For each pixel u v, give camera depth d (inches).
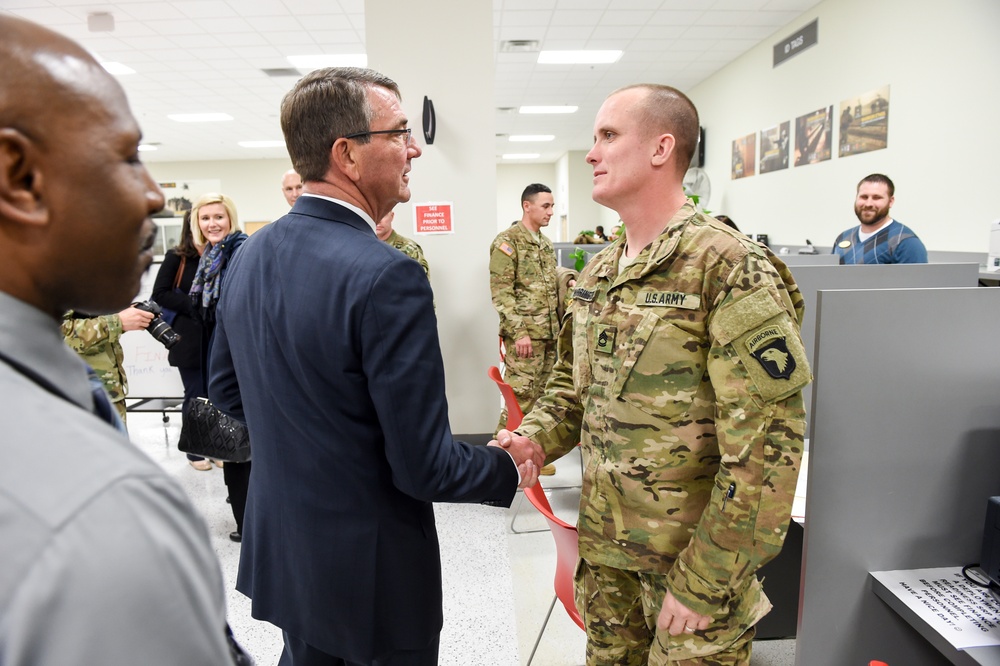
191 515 14.5
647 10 220.7
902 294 40.9
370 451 36.4
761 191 266.7
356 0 201.5
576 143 529.3
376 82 38.0
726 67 297.1
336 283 33.8
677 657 41.1
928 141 169.8
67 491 12.3
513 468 41.4
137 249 16.7
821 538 43.2
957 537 43.9
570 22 232.1
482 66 122.6
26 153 14.1
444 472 35.2
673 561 42.2
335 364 34.1
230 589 87.4
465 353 131.2
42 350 14.9
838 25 207.9
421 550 39.0
